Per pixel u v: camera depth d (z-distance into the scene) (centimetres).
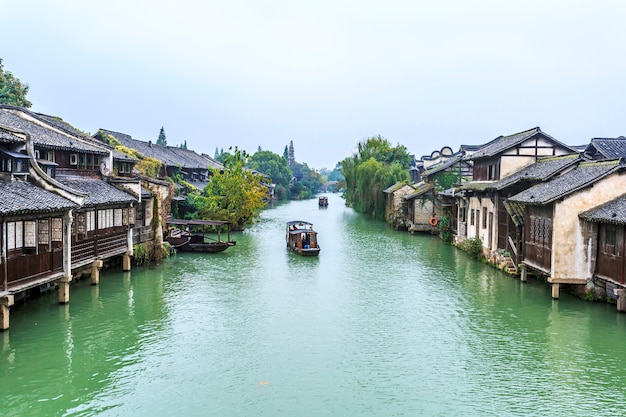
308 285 2897
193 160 7612
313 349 1903
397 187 6309
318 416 1412
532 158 3469
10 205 1833
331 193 19650
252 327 2142
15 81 5128
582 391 1571
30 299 2409
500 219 3341
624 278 2192
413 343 1969
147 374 1662
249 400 1500
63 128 3475
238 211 5397
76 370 1678
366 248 4328
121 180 3161
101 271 3077
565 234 2416
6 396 1496
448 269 3359
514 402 1503
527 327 2136
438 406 1478
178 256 3759
